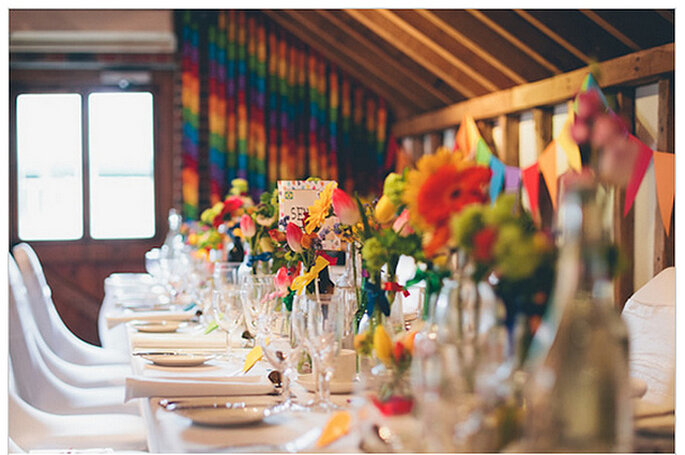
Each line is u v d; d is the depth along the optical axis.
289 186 2.22
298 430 1.37
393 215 1.56
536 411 0.98
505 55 5.08
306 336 1.56
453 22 5.04
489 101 5.63
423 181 1.20
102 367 3.27
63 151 7.56
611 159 0.95
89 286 7.55
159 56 7.36
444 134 6.82
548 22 4.40
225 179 7.50
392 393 1.32
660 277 2.26
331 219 2.01
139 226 7.66
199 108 7.43
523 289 1.12
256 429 1.38
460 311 1.14
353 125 7.70
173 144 7.62
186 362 2.04
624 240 4.22
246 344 2.39
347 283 1.84
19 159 7.51
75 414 2.68
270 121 7.51
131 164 7.63
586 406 0.96
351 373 1.75
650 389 2.12
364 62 6.80
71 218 7.59
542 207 5.08
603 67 4.25
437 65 5.86
